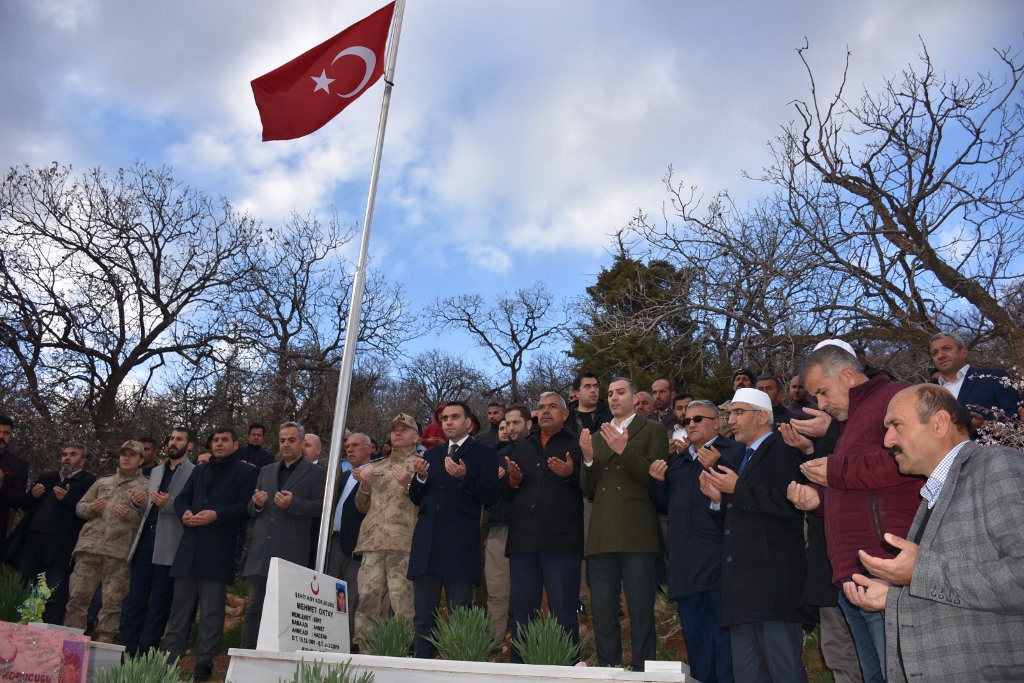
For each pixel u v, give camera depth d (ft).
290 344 93.40
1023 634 9.98
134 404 82.99
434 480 23.86
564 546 22.38
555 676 14.40
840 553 14.56
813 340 47.75
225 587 27.50
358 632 25.13
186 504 28.45
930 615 10.45
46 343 79.51
